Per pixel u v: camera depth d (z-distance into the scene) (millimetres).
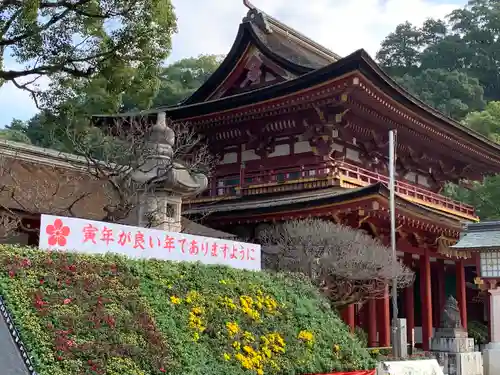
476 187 65688
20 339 9938
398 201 27141
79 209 24078
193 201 33188
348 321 27188
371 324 30516
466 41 108562
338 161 30625
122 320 11375
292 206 27688
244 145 34469
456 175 43281
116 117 29797
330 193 28500
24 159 24422
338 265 23484
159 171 18750
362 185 31234
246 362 12656
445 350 25078
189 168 20859
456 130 36188
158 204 18828
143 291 12711
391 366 15109
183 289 13664
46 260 12023
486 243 27094
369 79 27750
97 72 24500
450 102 85562
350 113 30984
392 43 111000
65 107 25344
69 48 23422
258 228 29969
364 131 32875
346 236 24094
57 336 10164
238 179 34250
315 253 23688
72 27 23422
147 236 14555
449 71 100250
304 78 28375
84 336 10508
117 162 24406
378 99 29516
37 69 23094
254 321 14266
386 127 33406
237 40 35406
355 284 26062
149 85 26031
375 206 26031
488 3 111688
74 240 13242
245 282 15562
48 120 25844
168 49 24922
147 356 10930
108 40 23859
